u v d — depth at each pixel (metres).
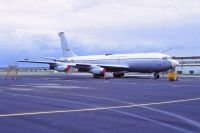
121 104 20.12
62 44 83.88
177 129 11.98
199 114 15.73
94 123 13.36
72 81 51.97
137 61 64.56
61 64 67.38
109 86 38.25
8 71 84.19
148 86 38.09
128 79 59.41
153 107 18.62
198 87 36.16
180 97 24.58
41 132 11.62
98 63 71.06
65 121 13.91
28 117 15.11
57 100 22.56
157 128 12.18
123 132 11.51
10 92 29.78
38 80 56.97
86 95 26.39
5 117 15.16
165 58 61.00
